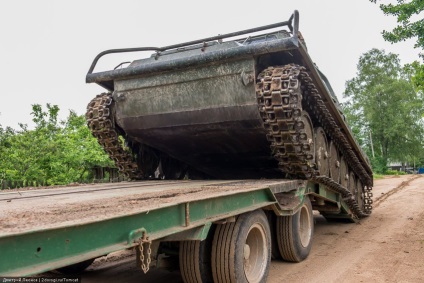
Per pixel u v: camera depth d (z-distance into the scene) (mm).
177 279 5570
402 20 11336
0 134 16703
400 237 8352
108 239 2754
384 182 25219
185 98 6660
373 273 5820
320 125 7730
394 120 55188
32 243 2244
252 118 6371
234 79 6254
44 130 16375
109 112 7391
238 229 4570
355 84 60094
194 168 9016
